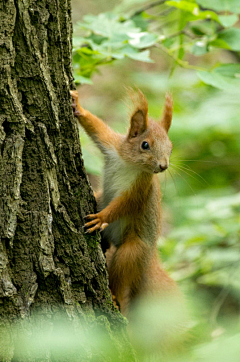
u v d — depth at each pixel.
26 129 5.80
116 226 9.67
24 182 5.85
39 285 5.88
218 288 13.22
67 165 6.52
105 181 9.83
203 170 17.22
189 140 16.64
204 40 10.41
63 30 6.38
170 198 16.08
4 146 5.61
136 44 10.11
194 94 18.80
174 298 10.05
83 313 6.18
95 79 21.81
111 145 9.58
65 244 6.25
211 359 4.29
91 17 11.02
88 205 6.92
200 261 12.80
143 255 9.55
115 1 23.16
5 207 5.61
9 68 5.56
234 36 10.20
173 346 9.21
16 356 5.40
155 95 18.84
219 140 17.28
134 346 9.12
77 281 6.31
